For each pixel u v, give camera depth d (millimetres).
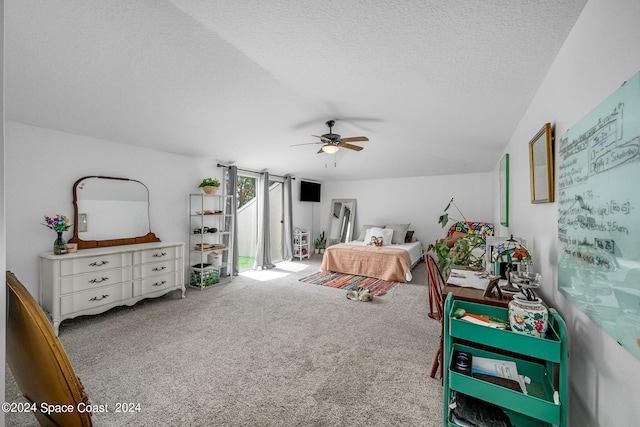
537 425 1294
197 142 3793
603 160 949
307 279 4652
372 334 2629
